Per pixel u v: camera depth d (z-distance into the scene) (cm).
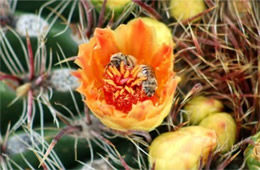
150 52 43
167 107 41
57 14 48
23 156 45
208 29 49
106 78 42
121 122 41
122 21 47
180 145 43
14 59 48
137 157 45
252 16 48
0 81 47
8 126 46
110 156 45
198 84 45
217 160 45
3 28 48
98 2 46
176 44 47
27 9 49
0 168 45
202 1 48
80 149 46
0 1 48
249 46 48
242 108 48
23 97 47
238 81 48
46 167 44
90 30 47
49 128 46
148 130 42
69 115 47
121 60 42
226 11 49
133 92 42
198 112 46
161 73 43
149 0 49
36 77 47
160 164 43
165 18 48
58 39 47
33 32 48
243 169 46
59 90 47
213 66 47
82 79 41
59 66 47
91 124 46
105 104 41
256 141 44
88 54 41
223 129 45
